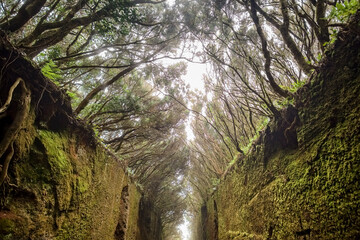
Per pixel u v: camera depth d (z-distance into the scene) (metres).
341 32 2.25
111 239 4.81
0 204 1.90
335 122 2.20
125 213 6.18
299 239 2.54
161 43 4.82
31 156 2.34
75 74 5.36
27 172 2.25
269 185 3.54
